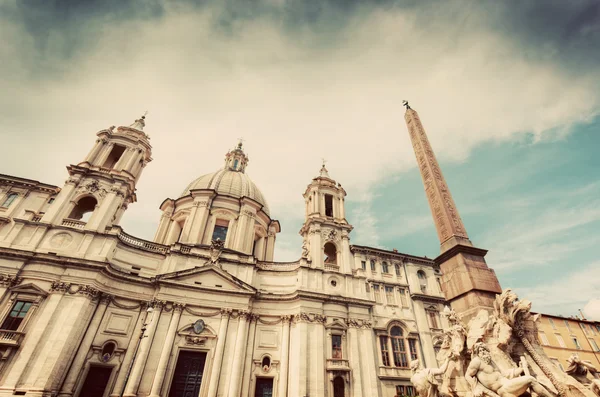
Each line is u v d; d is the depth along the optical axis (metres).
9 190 31.91
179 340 28.16
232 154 57.28
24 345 23.03
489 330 13.24
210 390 26.33
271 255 45.44
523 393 11.23
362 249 39.69
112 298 28.03
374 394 29.56
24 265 26.06
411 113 24.45
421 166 21.58
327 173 48.03
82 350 24.81
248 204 42.41
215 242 35.06
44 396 21.48
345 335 32.47
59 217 29.70
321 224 40.12
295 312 32.19
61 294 25.47
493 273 16.22
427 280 40.34
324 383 28.84
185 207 42.03
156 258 32.56
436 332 36.19
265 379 29.41
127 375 24.12
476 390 11.31
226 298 31.31
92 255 28.27
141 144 38.78
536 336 13.09
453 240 16.94
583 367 12.55
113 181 33.84
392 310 36.19
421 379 14.70
